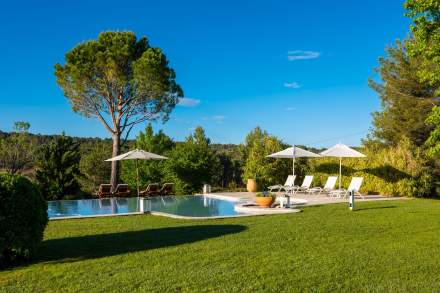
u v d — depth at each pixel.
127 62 24.66
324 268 6.76
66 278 6.25
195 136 25.97
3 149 28.36
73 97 24.30
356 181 19.47
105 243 8.77
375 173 21.11
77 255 7.71
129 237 9.48
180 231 10.26
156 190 22.94
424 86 27.16
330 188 20.72
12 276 6.40
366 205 15.97
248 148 32.72
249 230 10.25
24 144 29.02
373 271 6.63
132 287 5.83
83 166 35.22
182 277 6.26
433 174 24.05
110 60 23.12
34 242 7.23
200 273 6.46
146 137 28.83
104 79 24.08
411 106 27.66
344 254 7.69
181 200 20.73
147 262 7.12
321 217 12.52
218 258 7.36
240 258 7.38
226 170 34.09
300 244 8.56
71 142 24.56
